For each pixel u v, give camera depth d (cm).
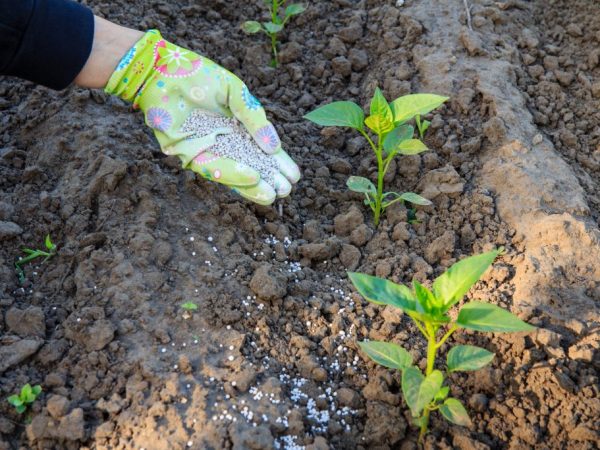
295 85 74
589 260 56
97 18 56
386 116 55
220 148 58
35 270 58
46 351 52
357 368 53
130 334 52
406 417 50
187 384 50
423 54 72
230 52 76
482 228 60
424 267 59
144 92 57
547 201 61
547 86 72
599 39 75
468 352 47
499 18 76
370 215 64
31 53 52
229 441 47
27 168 62
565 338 52
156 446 46
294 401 51
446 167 64
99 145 63
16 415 49
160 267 57
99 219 59
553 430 48
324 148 69
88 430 48
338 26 79
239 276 57
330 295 57
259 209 62
